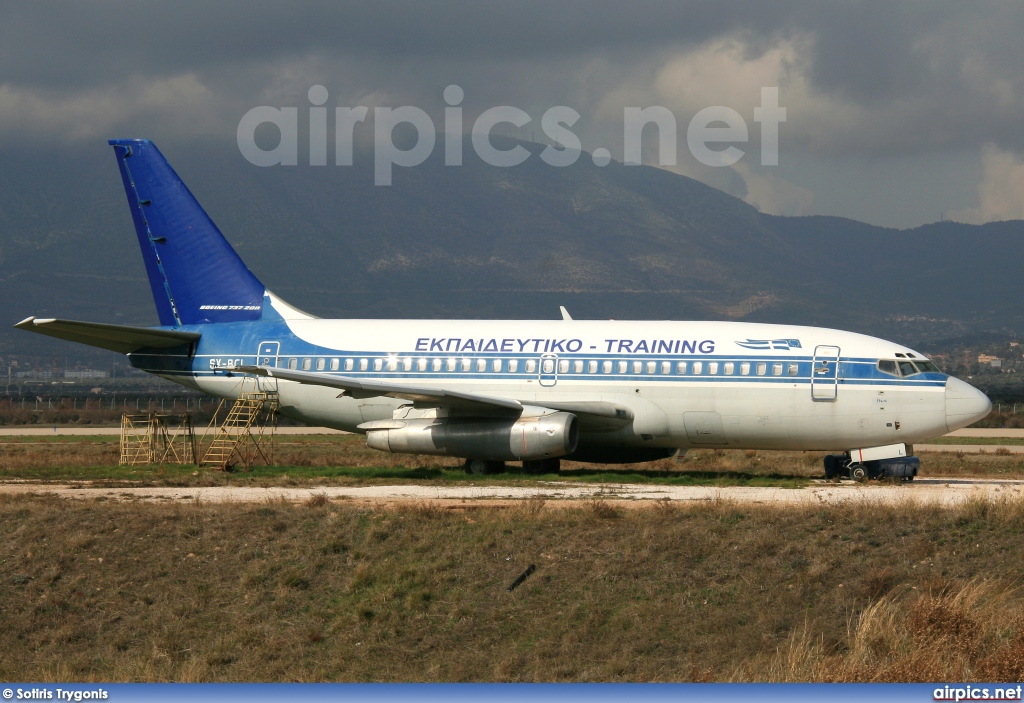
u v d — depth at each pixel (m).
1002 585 42.44
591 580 45.50
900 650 37.16
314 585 46.69
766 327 76.12
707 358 74.50
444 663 40.69
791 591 43.66
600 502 55.50
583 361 76.31
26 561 48.81
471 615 43.66
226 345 84.44
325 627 43.62
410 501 59.50
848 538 48.06
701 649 40.44
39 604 45.78
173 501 60.34
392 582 46.06
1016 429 196.62
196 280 86.81
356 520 52.03
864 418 72.25
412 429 75.12
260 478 75.00
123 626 44.66
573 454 80.25
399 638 42.56
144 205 87.75
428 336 80.44
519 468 83.06
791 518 50.81
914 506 52.09
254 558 48.91
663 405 74.81
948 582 42.75
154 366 86.38
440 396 71.25
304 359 82.19
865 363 72.69
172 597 46.22
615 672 38.97
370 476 75.81
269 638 43.00
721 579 45.16
